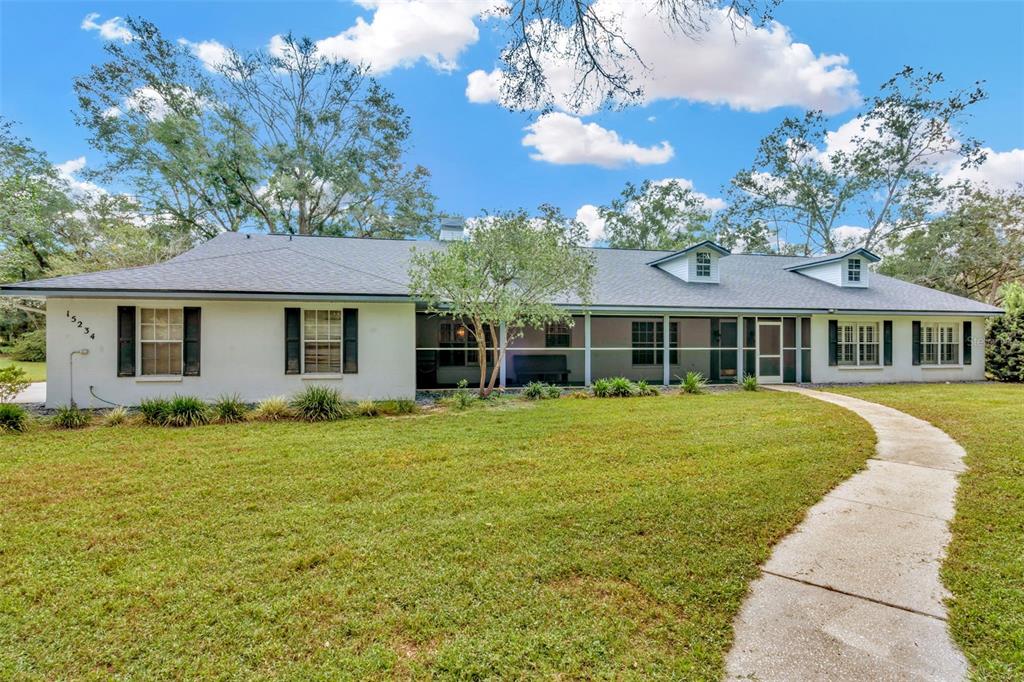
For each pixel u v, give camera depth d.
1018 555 3.50
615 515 4.23
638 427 7.95
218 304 10.27
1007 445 6.59
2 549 3.56
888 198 27.73
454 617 2.76
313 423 8.34
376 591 3.03
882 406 10.14
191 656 2.44
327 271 11.60
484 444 6.80
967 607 2.86
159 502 4.54
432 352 14.64
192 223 23.98
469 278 10.23
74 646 2.50
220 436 7.29
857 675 2.30
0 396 9.34
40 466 5.68
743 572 3.29
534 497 4.67
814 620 2.76
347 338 10.86
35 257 21.81
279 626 2.67
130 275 10.02
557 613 2.80
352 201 26.55
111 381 9.83
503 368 12.56
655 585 3.11
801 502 4.57
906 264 27.17
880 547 3.68
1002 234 25.12
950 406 10.02
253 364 10.42
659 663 2.40
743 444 6.78
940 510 4.39
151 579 3.15
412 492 4.84
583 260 11.48
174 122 22.09
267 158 24.17
